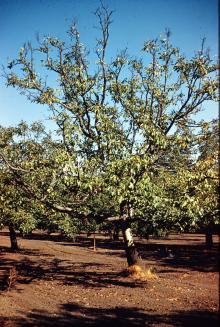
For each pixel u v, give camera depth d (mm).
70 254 32375
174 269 22578
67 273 21766
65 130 15008
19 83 17500
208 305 13141
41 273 21734
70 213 16984
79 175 13406
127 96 18031
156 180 15656
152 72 17781
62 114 16625
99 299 14742
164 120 17578
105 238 51750
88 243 43688
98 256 31000
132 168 12867
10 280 17672
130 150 16344
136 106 17734
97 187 14656
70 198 17016
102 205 16891
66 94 18375
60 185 15484
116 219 17156
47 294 15750
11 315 12312
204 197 14141
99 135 16453
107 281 18625
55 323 11469
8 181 18438
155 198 13922
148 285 17359
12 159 17688
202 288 16547
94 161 14430
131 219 16594
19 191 19250
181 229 15328
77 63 18219
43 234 59188
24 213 26953
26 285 17844
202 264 24219
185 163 16578
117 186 13281
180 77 17359
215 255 28078
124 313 12570
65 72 18250
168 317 11805
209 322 10719
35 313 12648
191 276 19781
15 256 30469
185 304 13586
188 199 13891
